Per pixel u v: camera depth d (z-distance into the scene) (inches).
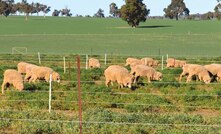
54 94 1332.4
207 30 7775.6
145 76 1658.5
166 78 1760.6
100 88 1423.5
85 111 1062.4
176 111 1168.2
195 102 1266.0
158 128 908.0
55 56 3083.2
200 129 896.9
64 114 1051.3
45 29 7795.3
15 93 1334.9
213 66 1729.8
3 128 936.3
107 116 997.8
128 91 1443.2
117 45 4909.0
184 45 4972.9
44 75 1582.2
